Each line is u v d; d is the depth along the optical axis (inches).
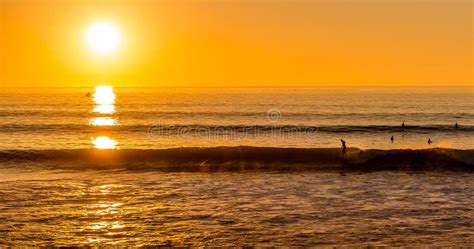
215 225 853.2
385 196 1032.2
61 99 5925.2
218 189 1101.1
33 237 798.5
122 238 797.9
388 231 819.4
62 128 2549.2
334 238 788.6
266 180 1197.7
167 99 6117.1
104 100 5772.6
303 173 1286.9
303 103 5044.3
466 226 842.2
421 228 832.3
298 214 908.0
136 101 5536.4
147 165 1358.3
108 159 1398.9
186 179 1209.4
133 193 1063.6
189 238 795.4
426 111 3887.8
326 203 978.1
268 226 845.2
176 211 930.7
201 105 4697.3
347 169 1334.9
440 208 942.4
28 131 2443.4
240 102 5270.7
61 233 817.5
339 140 2175.2
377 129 2519.7
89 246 765.3
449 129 2518.5
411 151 1389.0
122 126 2637.8
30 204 972.6
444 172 1295.5
